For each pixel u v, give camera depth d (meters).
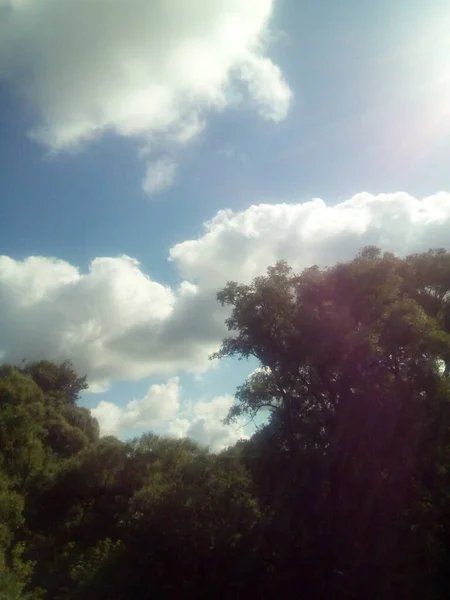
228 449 35.22
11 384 51.69
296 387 28.98
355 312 26.95
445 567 23.58
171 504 29.86
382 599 23.77
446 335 24.05
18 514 29.81
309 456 27.38
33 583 34.25
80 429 60.72
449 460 24.44
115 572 29.56
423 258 29.59
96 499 39.97
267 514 28.53
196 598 28.61
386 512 25.50
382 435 25.88
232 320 29.89
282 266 29.69
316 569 26.56
